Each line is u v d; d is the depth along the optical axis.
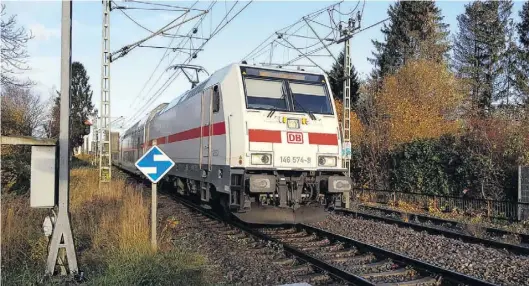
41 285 6.48
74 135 67.06
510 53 42.28
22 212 9.99
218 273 8.00
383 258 9.05
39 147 7.10
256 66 11.96
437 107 32.25
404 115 28.72
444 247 10.25
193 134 14.85
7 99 22.14
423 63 35.03
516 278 7.79
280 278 7.71
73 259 7.14
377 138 24.59
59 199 7.15
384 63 43.19
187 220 13.91
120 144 44.97
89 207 12.34
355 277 7.35
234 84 11.68
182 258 8.04
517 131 16.73
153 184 8.77
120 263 7.32
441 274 7.65
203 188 13.56
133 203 11.54
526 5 40.66
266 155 11.05
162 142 20.78
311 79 12.38
